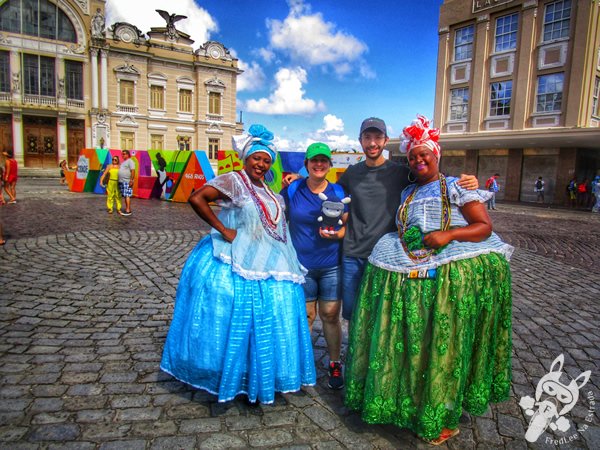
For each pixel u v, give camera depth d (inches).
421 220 91.0
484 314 87.4
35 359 122.0
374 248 98.7
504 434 96.8
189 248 282.0
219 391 95.0
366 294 95.7
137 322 152.8
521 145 919.7
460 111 1023.6
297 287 103.8
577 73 821.9
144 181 622.8
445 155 1090.7
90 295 179.2
